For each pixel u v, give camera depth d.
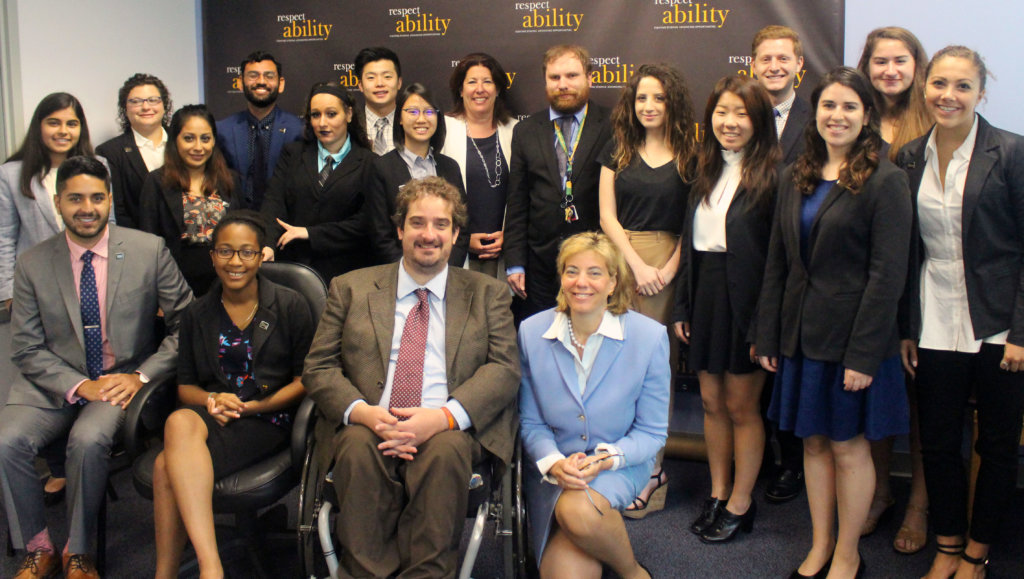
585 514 2.07
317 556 2.50
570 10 3.46
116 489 3.20
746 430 2.67
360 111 3.46
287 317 2.45
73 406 2.60
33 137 2.90
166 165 3.00
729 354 2.60
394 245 3.00
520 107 3.56
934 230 2.25
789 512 2.95
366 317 2.25
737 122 2.47
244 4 3.81
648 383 2.27
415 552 1.96
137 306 2.66
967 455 3.17
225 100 3.92
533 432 2.27
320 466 2.15
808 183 2.24
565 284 2.18
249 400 2.42
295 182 3.12
